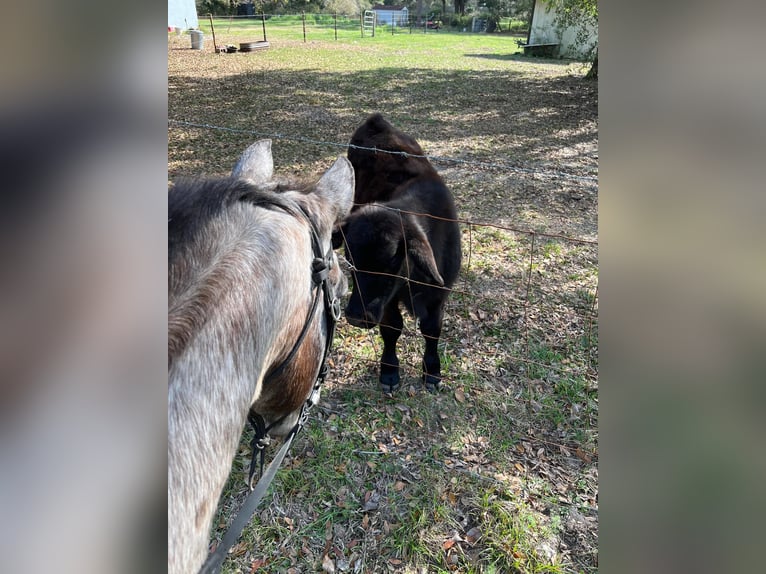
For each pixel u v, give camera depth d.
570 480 3.25
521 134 11.06
